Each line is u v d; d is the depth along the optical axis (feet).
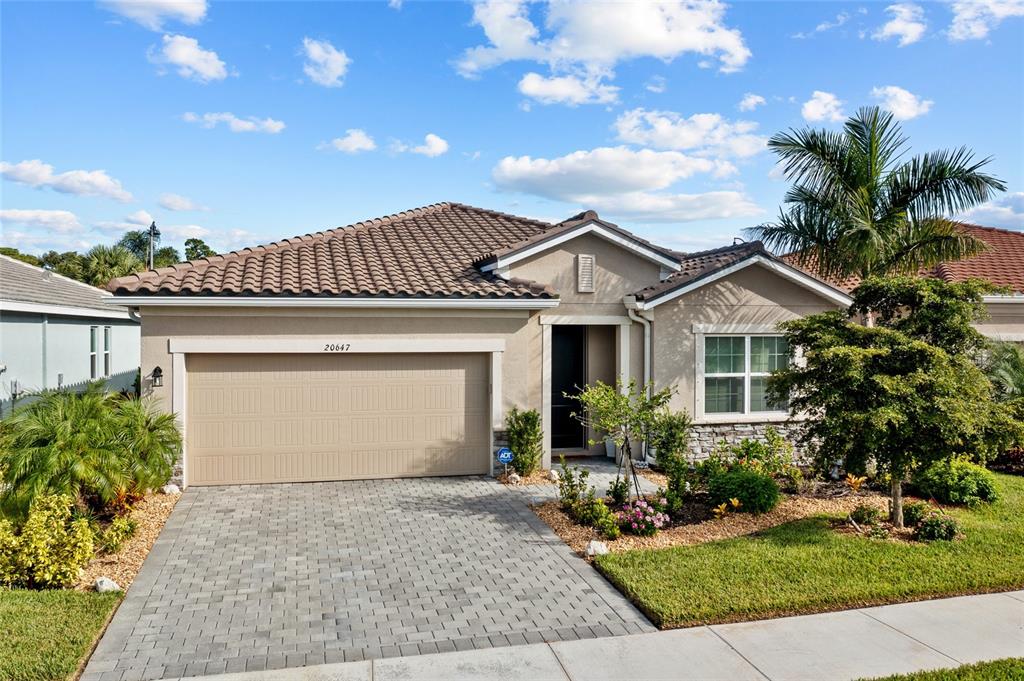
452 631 23.40
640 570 28.09
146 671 20.38
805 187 52.11
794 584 26.53
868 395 33.37
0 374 57.00
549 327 49.67
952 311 34.53
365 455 45.16
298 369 43.93
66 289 75.77
